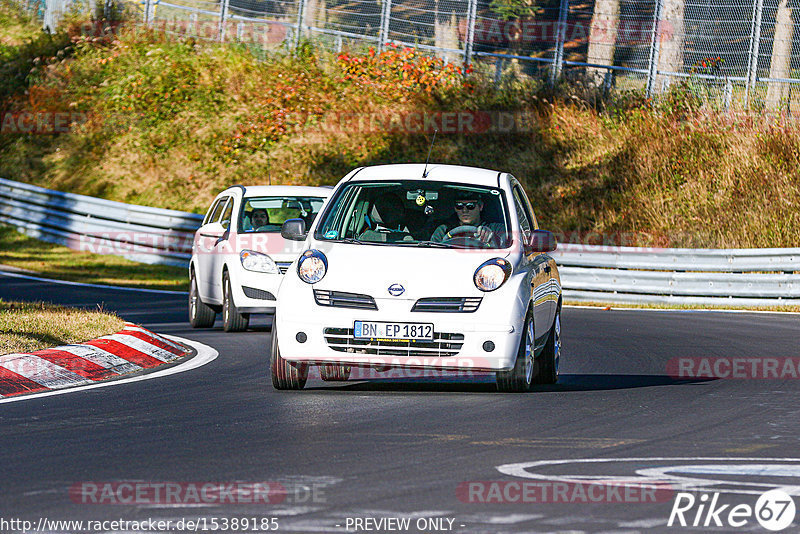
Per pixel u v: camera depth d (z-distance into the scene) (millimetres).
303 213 59531
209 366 43312
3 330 42625
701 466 24938
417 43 130125
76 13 145375
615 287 84375
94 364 40781
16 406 33219
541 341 38844
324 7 137500
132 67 134875
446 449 26750
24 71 139625
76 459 25469
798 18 116812
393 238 37312
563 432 29250
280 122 125062
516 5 135125
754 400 35688
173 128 127438
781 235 96312
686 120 114938
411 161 116938
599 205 108312
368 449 26719
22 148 129250
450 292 34719
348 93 127375
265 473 23938
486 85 124688
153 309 70875
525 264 36719
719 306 80812
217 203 63750
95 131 129250
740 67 119000
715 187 105875
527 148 116750
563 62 124438
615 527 19656
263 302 55969
